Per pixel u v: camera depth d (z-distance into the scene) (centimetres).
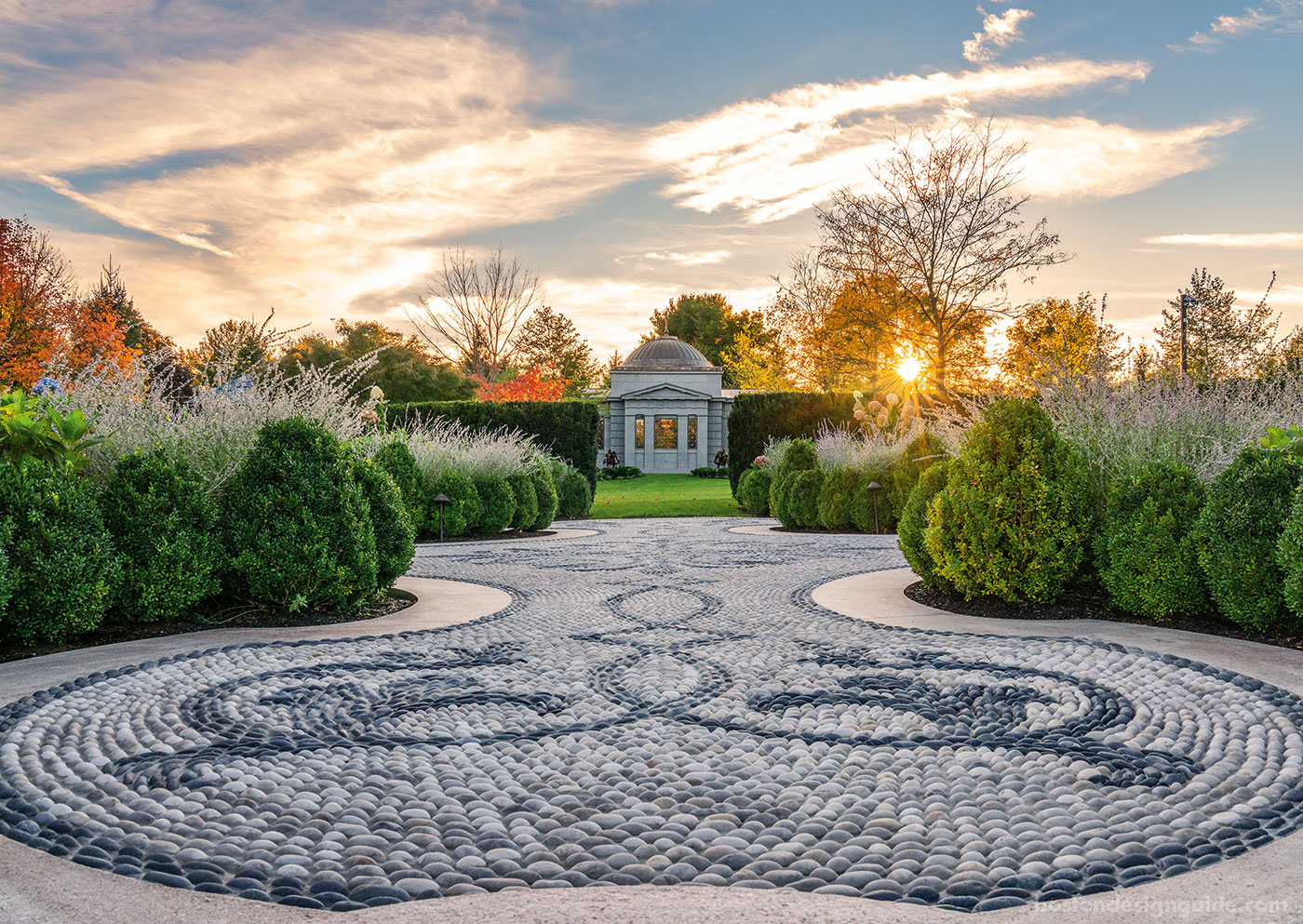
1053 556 721
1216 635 628
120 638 645
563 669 547
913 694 476
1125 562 682
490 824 291
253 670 540
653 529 1747
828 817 300
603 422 4469
